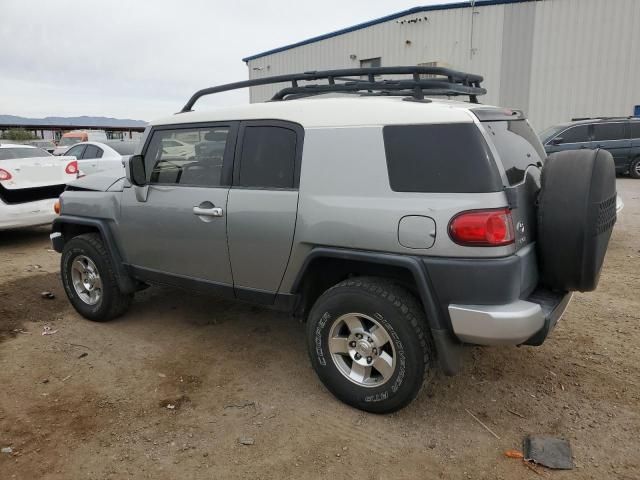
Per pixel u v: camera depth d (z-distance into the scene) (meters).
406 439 2.84
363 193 2.88
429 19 18.50
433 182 2.69
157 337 4.21
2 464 2.64
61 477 2.56
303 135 3.13
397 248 2.75
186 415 3.08
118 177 4.41
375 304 2.85
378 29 19.73
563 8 16.67
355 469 2.60
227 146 3.48
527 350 3.87
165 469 2.61
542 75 17.34
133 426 2.97
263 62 23.75
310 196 3.04
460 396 3.26
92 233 4.49
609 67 16.45
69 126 66.12
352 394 3.06
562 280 2.84
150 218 3.87
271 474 2.57
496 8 17.41
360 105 3.00
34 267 6.38
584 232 2.69
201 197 3.56
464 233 2.57
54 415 3.09
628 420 2.98
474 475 2.56
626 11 15.92
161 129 3.90
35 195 7.63
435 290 2.69
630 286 5.28
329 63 21.36
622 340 4.01
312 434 2.89
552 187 2.79
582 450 2.73
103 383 3.47
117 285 4.33
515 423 2.98
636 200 10.59
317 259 3.08
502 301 2.61
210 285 3.68
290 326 4.42
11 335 4.26
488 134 2.71
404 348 2.82
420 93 3.13
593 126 14.01
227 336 4.22
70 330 4.37
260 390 3.37
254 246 3.32
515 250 2.66
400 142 2.79
